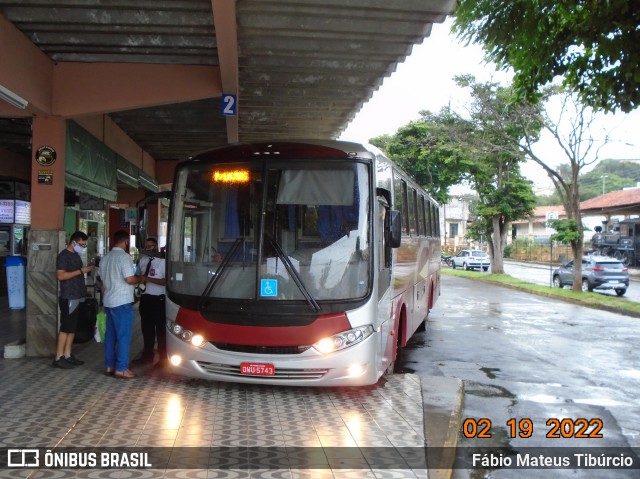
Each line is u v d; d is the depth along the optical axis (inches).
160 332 328.5
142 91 359.3
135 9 290.5
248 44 347.3
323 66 388.2
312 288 262.7
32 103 320.2
